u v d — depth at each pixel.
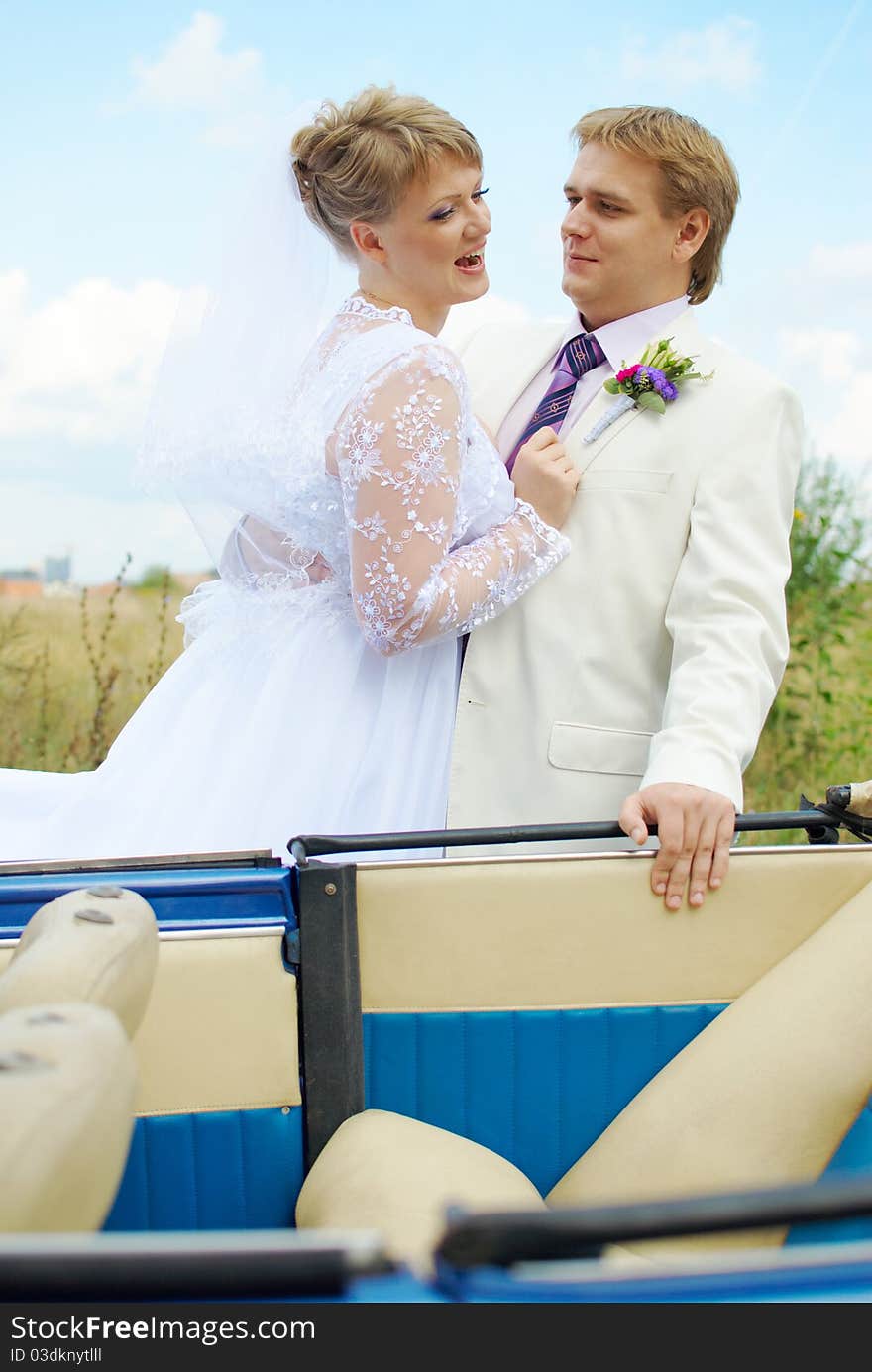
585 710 2.03
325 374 1.91
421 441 1.82
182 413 2.02
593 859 1.62
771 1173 1.45
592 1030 1.61
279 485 1.94
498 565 1.94
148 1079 1.48
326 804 2.00
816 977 1.56
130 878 1.55
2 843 2.04
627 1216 0.75
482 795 2.04
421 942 1.58
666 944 1.61
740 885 1.63
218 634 2.16
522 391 2.27
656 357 2.07
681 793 1.63
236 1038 1.50
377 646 1.91
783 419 2.05
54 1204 0.76
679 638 1.95
